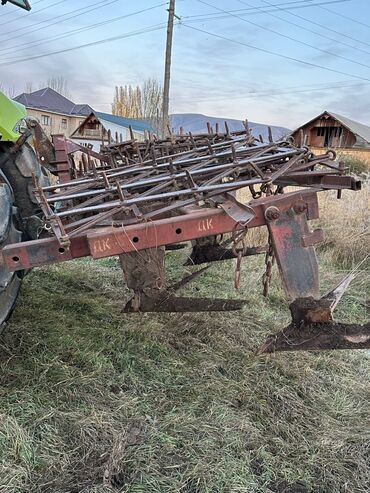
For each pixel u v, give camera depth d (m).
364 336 2.34
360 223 6.38
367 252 5.81
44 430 2.46
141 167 3.22
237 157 3.13
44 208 2.39
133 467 2.26
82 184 2.99
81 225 2.38
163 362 3.19
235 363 3.24
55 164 4.02
